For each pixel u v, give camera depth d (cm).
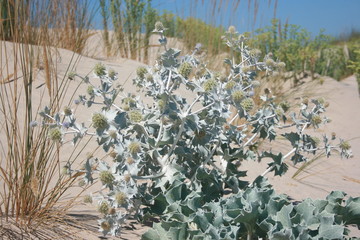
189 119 60
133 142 54
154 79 60
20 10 68
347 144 67
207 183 64
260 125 66
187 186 61
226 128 63
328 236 49
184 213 54
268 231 48
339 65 310
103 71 59
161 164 59
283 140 125
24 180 57
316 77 226
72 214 60
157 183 59
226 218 50
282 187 85
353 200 57
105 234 53
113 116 54
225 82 63
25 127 60
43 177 59
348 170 107
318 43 262
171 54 57
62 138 55
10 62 108
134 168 54
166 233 50
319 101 68
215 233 46
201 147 62
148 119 60
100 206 53
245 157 65
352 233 66
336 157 117
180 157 66
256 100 138
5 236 50
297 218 50
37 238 52
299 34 237
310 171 101
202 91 58
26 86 60
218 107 57
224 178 66
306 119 67
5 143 77
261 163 99
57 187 61
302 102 69
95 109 103
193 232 48
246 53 74
